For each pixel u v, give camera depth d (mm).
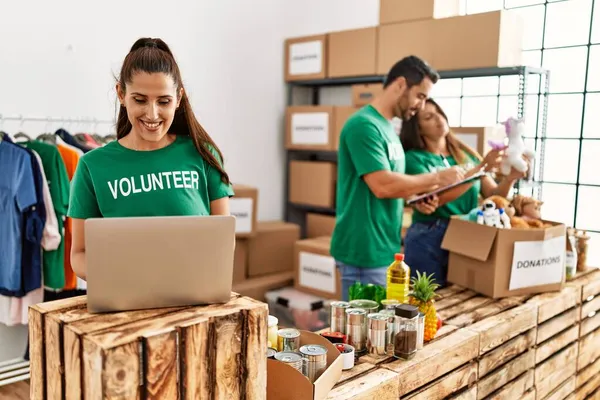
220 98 3936
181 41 3664
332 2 4645
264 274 3932
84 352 914
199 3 3738
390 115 2283
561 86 3834
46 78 3053
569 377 2359
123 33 3365
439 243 2373
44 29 3020
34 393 1066
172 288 1029
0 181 2678
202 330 984
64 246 2781
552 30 3863
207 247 1036
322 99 4559
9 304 2754
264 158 4297
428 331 1675
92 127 3277
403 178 2127
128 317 992
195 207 1262
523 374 2023
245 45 4047
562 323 2244
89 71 3229
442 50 3230
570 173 3824
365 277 2268
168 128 1198
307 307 3520
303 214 4641
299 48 4172
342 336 1589
